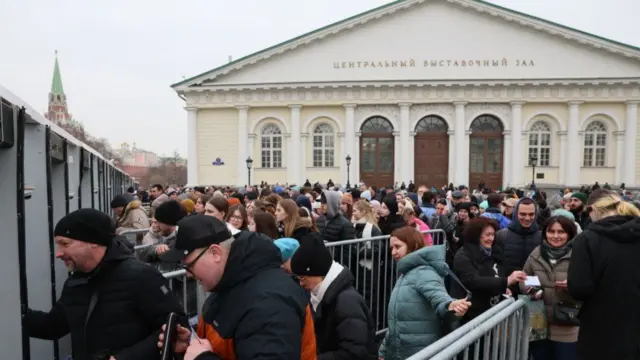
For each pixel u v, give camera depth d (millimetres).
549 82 30609
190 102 32844
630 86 30438
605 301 3566
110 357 2664
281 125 32906
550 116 31391
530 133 31812
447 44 31906
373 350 3279
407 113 31859
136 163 140750
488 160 32188
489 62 31703
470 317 4711
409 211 7605
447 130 32188
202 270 2266
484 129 32219
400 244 4152
